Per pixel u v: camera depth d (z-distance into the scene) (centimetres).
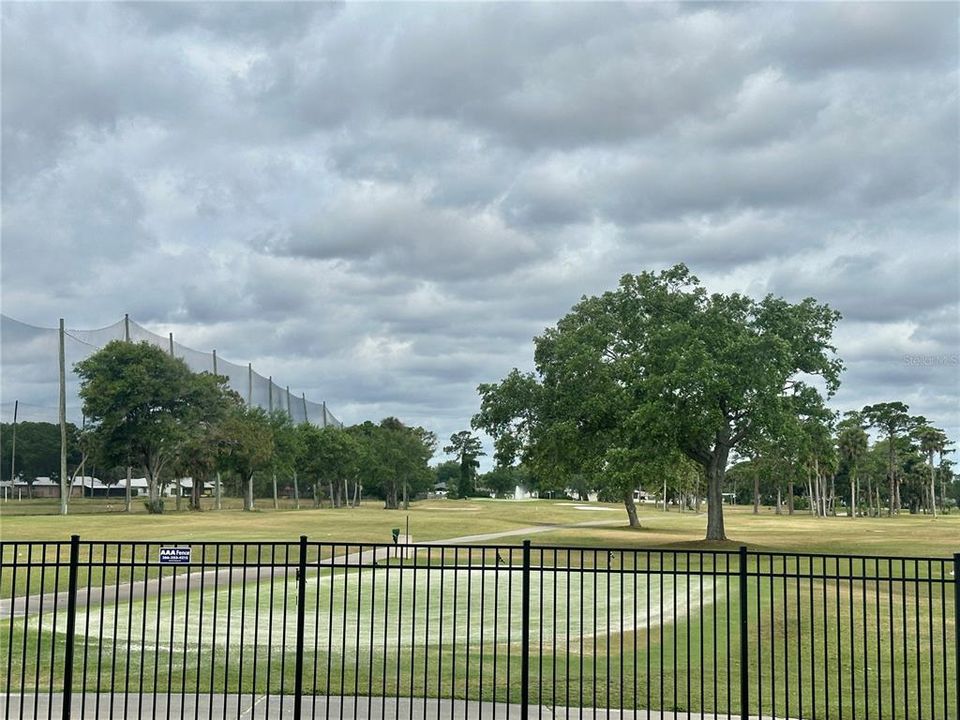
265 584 2703
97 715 1070
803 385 5178
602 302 5725
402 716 1169
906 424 18275
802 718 1230
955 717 1264
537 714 1191
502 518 9669
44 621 1908
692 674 1491
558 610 2253
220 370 12188
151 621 1925
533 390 5891
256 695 1282
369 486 15862
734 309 5288
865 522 11356
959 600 1099
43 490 9906
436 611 2209
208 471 10762
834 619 2045
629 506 8306
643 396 5116
